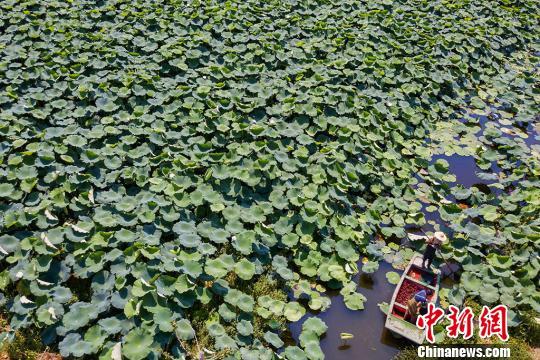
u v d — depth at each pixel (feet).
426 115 48.29
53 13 55.06
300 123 44.09
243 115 44.01
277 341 28.40
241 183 38.06
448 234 36.58
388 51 55.21
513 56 59.82
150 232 33.12
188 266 30.53
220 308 29.53
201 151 39.55
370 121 44.70
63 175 36.14
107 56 48.37
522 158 43.70
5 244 31.09
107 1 58.59
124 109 43.86
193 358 27.37
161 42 53.11
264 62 51.57
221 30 55.31
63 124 40.91
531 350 29.71
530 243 35.32
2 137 39.88
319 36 56.44
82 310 27.99
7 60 46.88
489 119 49.73
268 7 59.77
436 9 64.69
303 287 31.99
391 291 32.83
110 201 35.12
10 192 34.55
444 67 53.72
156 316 27.84
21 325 27.30
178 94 44.80
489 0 69.92
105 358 26.07
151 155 39.22
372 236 36.45
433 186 40.78
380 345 29.73
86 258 30.71
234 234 33.83
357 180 38.52
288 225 35.27
